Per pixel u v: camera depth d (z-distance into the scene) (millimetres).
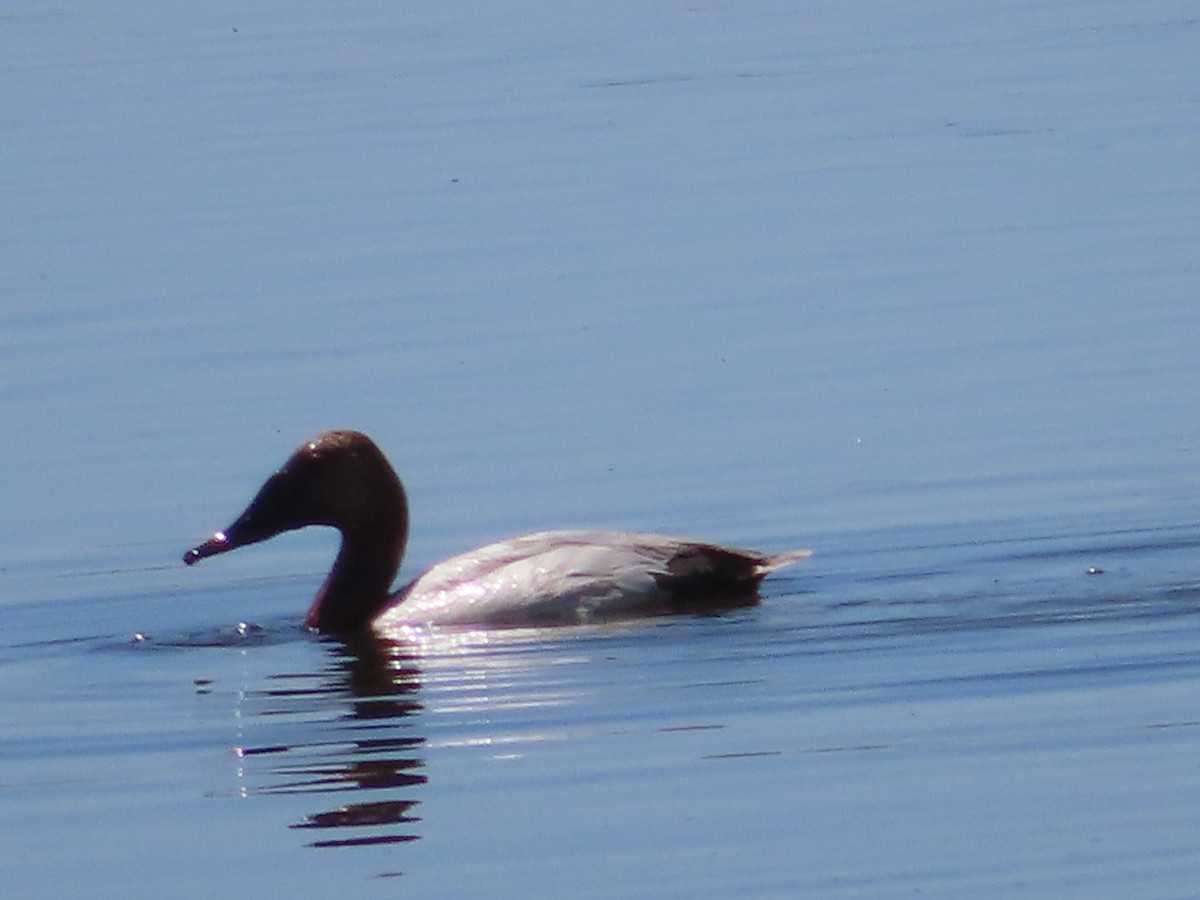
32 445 19078
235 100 30875
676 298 22234
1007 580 15000
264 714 13336
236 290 22891
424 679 13758
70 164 27922
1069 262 22719
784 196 25484
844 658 13625
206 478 18203
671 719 12867
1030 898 10578
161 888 11102
